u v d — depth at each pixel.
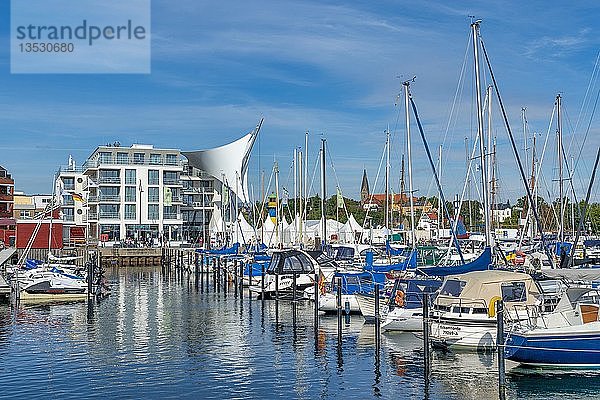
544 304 26.50
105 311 41.19
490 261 33.09
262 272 45.06
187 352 28.28
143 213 111.50
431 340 27.33
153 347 29.39
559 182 51.84
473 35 38.03
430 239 67.19
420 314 31.30
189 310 41.53
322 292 38.41
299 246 63.50
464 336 26.55
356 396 21.52
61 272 49.75
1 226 83.75
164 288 56.78
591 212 67.25
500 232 61.50
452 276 28.05
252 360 26.64
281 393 21.94
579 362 23.06
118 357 27.36
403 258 49.12
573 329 23.14
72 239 96.25
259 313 39.94
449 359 25.94
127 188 111.19
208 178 120.25
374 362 26.00
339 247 58.25
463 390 21.92
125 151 112.44
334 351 28.11
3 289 45.84
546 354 22.94
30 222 72.88
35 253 68.31
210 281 63.16
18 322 36.69
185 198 117.25
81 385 23.03
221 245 83.75
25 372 24.86
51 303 44.97
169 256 80.50
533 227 53.72
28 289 45.75
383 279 38.91
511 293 26.77
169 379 23.78
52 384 23.17
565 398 21.12
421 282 32.09
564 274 25.31
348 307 37.50
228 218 100.56
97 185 109.69
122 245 96.75
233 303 45.16
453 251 52.97
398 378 23.55
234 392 22.11
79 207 107.88
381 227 76.69
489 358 25.94
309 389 22.36
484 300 26.50
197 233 117.88
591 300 25.22
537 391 21.77
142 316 38.88
